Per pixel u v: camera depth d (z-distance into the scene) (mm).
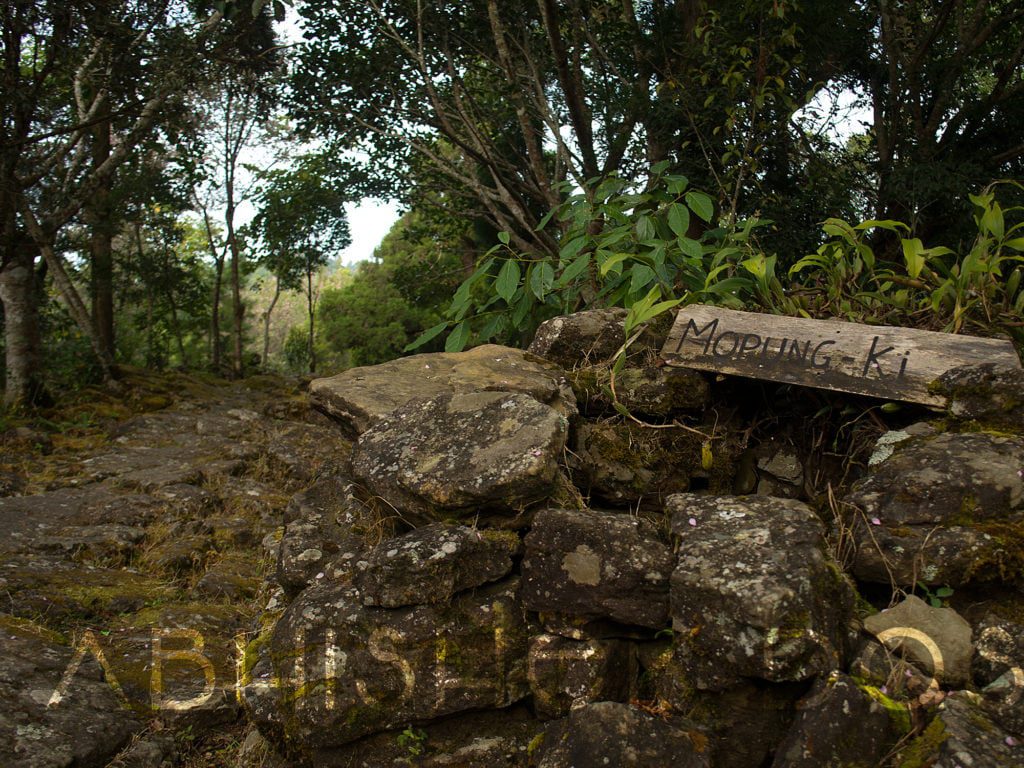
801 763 2188
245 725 3719
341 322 29016
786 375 3182
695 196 4254
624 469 3320
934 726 2191
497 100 14391
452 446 3064
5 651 3943
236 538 6344
